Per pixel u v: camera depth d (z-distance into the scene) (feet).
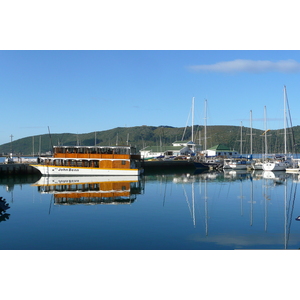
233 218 106.32
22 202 139.74
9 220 105.50
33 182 220.64
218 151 457.27
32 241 82.43
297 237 84.43
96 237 85.51
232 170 334.65
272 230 91.09
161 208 124.57
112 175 259.39
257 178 243.40
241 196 153.28
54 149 260.21
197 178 246.68
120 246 77.77
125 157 260.83
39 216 111.34
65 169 258.78
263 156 402.11
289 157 357.41
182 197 151.64
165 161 341.62
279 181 219.61
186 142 494.59
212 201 140.26
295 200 141.28
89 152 260.42
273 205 129.80
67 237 85.76
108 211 119.55
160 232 89.81
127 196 155.84
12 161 320.91
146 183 212.64
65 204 134.62
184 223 99.91
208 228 93.76
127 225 97.91
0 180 234.99
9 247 77.51
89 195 159.22
